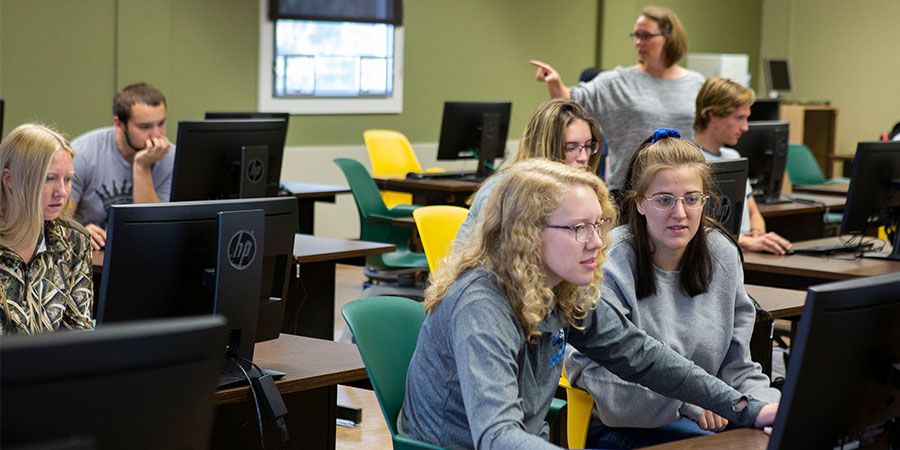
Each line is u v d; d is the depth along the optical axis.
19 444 1.04
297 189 5.49
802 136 10.00
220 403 2.07
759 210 4.99
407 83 8.21
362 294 5.82
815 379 1.48
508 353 1.73
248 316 2.14
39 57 6.24
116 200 3.88
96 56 6.50
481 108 6.19
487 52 8.72
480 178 6.18
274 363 2.33
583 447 2.44
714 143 3.88
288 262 2.30
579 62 9.44
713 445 1.85
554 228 1.76
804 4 10.80
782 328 5.02
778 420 1.50
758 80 11.13
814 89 10.79
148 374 1.13
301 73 7.59
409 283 6.03
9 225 2.23
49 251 2.32
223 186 3.51
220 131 3.44
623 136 4.77
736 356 2.41
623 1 9.59
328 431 2.53
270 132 3.62
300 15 7.46
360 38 7.88
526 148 2.99
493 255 1.80
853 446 1.59
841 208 5.39
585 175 1.80
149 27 6.70
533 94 9.13
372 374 2.11
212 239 2.14
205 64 7.02
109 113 6.61
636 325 2.33
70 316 2.36
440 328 1.82
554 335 1.90
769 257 3.73
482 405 1.67
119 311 2.07
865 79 10.39
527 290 1.75
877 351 1.54
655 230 2.32
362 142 8.01
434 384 1.86
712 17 10.50
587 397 2.42
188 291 2.14
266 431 2.41
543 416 1.93
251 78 7.28
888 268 3.54
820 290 1.45
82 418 1.08
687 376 2.07
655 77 4.75
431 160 8.40
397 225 5.05
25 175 2.22
